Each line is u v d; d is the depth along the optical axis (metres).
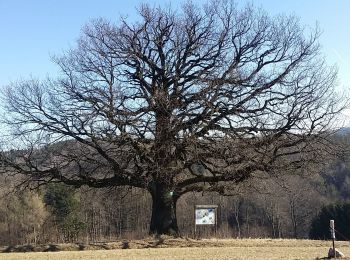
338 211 55.59
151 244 22.78
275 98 25.19
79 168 26.09
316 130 25.08
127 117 23.56
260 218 75.00
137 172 25.41
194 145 24.12
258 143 24.52
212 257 17.31
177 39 25.81
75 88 26.14
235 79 24.53
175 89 24.91
